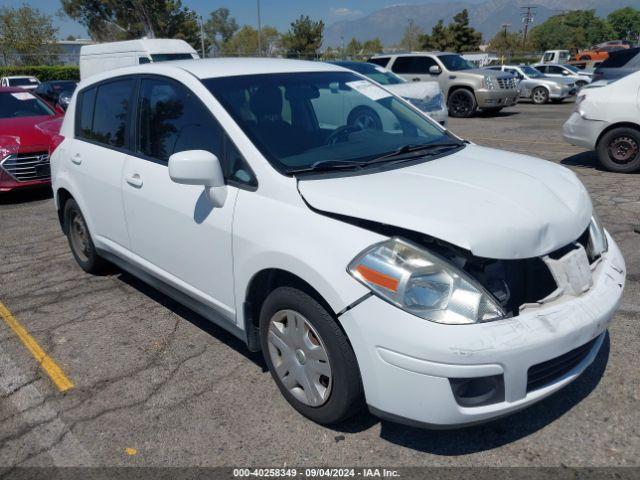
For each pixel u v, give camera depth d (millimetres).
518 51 68312
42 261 5473
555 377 2574
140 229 3832
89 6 49906
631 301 4023
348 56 43281
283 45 45188
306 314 2697
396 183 2836
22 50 43188
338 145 3312
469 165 3195
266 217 2852
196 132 3361
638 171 7945
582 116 8102
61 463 2721
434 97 10445
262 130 3174
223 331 3949
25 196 8172
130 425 2973
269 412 3020
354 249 2494
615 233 5441
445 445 2719
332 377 2658
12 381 3434
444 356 2279
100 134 4309
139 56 17109
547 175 3133
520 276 2545
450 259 2418
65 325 4125
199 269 3369
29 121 8211
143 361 3586
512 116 16875
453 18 51812
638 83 7668
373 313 2396
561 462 2574
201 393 3219
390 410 2463
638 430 2746
